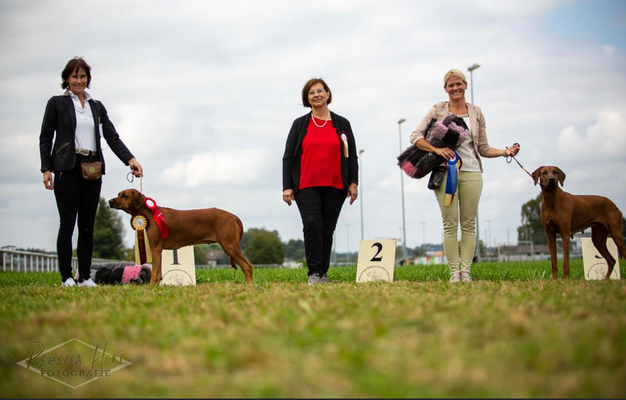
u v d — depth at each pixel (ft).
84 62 22.68
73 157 22.15
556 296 13.43
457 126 23.29
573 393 6.45
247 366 7.80
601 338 8.40
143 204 22.74
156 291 17.95
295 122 24.06
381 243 26.50
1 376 8.00
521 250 188.14
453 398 6.49
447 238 23.73
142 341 9.46
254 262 254.88
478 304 11.73
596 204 25.88
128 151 23.99
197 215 23.13
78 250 23.54
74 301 14.58
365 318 10.20
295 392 6.76
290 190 23.77
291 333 9.29
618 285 16.25
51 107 22.29
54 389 7.40
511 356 7.62
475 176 23.84
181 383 7.29
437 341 8.46
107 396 7.08
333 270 40.09
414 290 16.10
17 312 12.70
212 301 13.97
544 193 24.66
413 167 24.14
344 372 7.32
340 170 23.48
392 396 6.54
